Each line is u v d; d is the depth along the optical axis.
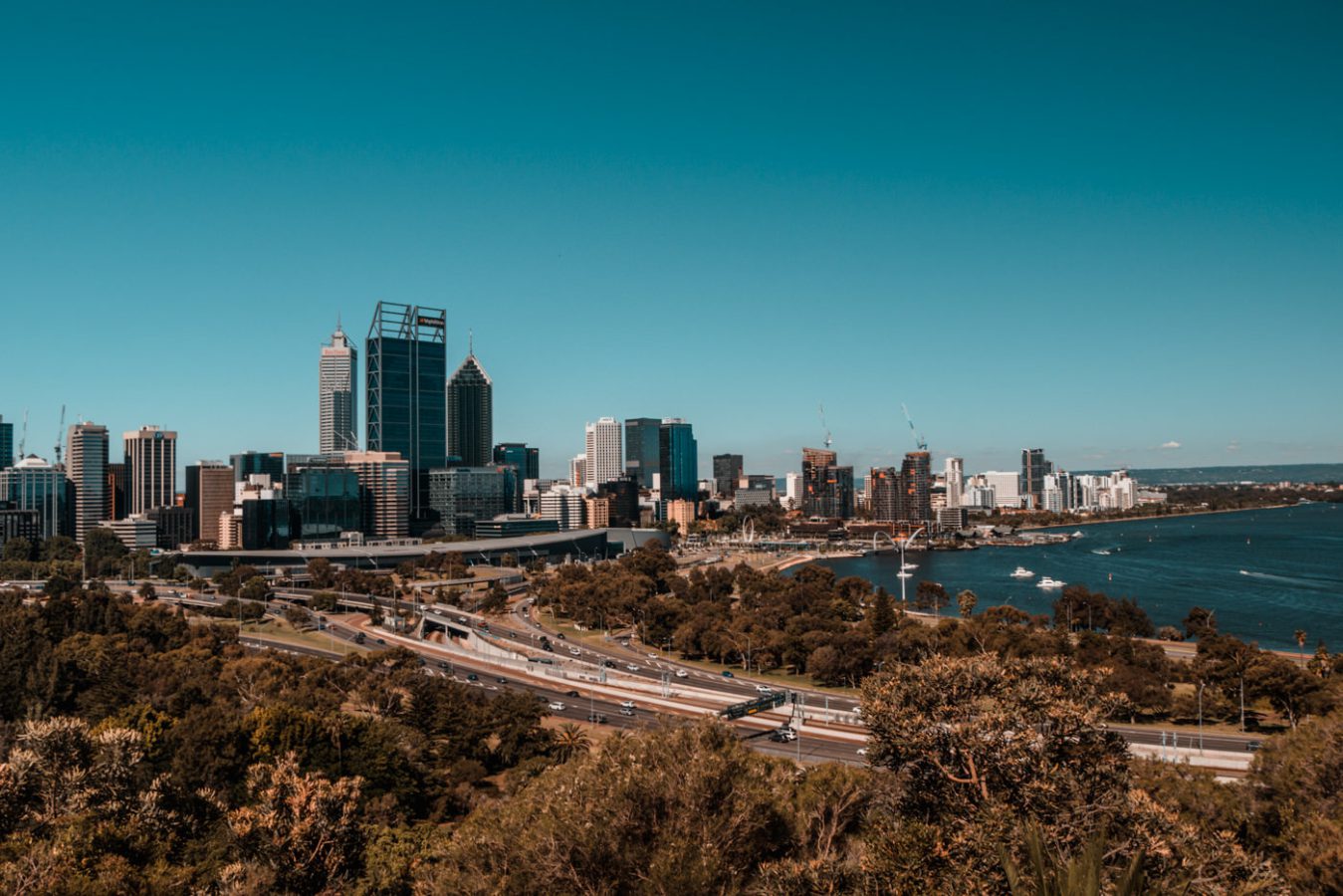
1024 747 63.09
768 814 63.19
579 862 57.91
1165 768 97.88
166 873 90.12
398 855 97.56
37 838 97.12
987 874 51.00
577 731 190.75
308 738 151.75
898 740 67.69
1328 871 58.47
